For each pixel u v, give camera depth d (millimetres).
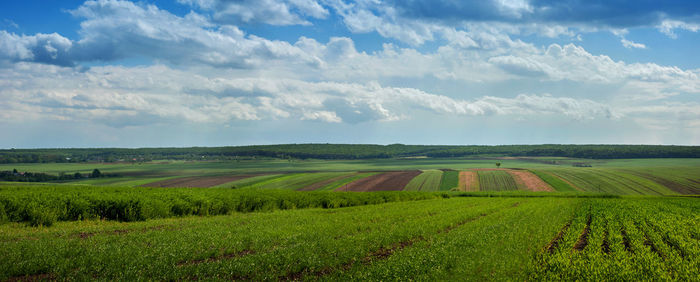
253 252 14477
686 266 13523
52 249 12922
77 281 10250
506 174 118062
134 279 10445
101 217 22859
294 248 14734
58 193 24188
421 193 59656
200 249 14109
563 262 13492
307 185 101375
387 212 29188
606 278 12219
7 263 11086
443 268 12523
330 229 19453
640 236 20141
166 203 24969
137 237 15992
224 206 28969
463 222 24625
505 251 15344
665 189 87688
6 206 20062
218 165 168000
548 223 24125
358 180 109812
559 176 109500
